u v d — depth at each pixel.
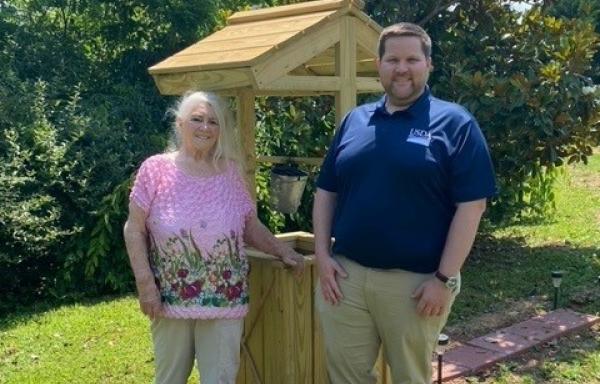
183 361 3.04
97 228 6.39
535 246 7.79
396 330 2.74
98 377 4.37
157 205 2.91
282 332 3.24
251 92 3.40
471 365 4.38
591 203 10.30
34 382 4.30
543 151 6.66
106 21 8.88
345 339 2.86
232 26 3.70
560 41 6.64
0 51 7.96
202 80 3.20
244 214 3.04
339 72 3.33
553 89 6.32
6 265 6.19
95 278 6.52
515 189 7.70
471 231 2.57
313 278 3.24
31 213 6.31
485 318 5.40
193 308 2.89
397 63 2.63
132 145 7.23
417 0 6.95
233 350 2.99
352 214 2.71
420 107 2.66
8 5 8.72
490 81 6.28
